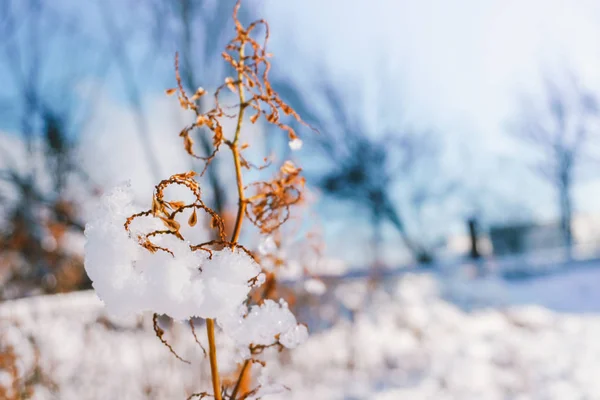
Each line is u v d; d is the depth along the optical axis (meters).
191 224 1.25
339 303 8.04
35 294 9.27
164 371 4.62
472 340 7.92
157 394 4.26
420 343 7.63
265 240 1.76
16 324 5.16
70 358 4.96
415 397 5.43
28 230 10.67
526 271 13.07
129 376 4.64
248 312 1.38
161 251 1.17
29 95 16.80
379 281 9.70
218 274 1.18
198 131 11.93
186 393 4.21
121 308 1.13
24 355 4.37
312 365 6.20
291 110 1.54
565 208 24.52
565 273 12.91
